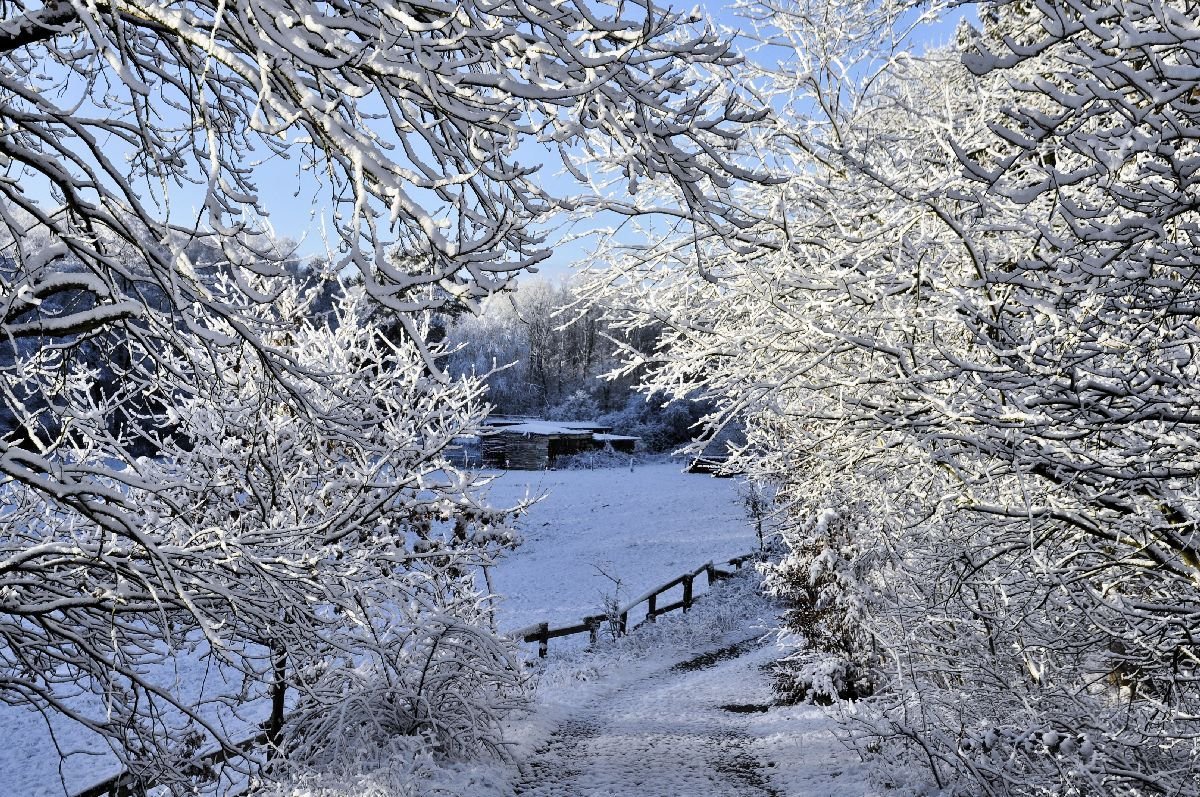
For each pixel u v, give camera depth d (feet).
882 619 28.48
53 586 18.61
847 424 19.15
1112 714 20.30
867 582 35.04
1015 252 18.45
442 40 10.97
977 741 21.61
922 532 23.13
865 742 33.09
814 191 20.80
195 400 24.44
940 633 25.05
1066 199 14.07
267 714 44.32
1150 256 14.33
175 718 43.01
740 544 111.75
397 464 27.81
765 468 27.96
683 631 72.90
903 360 17.61
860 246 19.07
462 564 30.53
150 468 24.59
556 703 46.68
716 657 64.85
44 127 15.53
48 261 14.51
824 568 41.98
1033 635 21.71
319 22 11.09
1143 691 21.07
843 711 37.01
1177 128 13.12
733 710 46.98
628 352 22.61
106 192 14.64
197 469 25.39
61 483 14.03
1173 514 16.85
